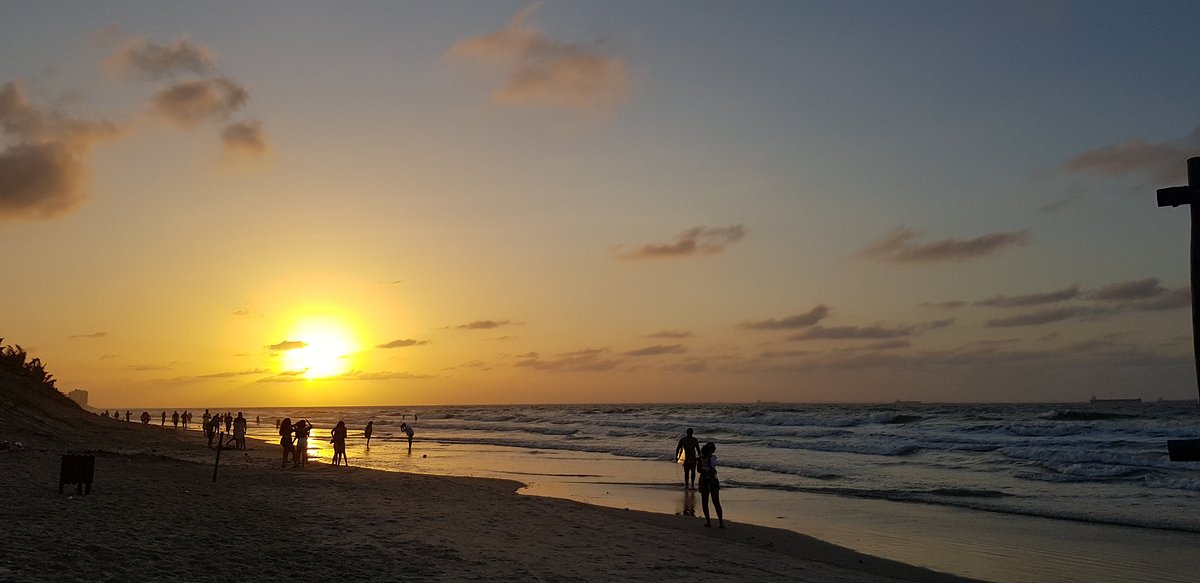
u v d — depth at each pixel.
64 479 16.22
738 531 17.23
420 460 39.28
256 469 26.52
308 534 13.23
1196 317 7.06
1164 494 23.44
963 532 17.59
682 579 11.38
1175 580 12.97
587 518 17.78
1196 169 7.22
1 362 60.53
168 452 34.75
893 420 69.75
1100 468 28.81
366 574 10.20
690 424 75.31
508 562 11.78
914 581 12.84
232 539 12.25
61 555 10.01
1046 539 16.72
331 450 47.66
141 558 10.23
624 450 45.84
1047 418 70.00
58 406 57.09
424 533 14.14
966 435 50.03
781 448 45.28
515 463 37.56
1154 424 51.56
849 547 15.67
